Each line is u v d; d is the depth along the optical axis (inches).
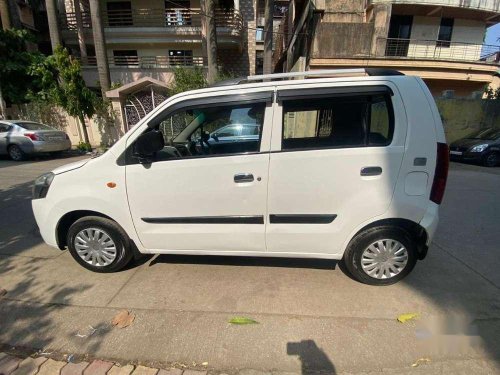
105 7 711.1
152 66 674.8
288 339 83.1
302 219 101.5
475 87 608.1
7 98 522.0
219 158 99.2
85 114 482.0
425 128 94.3
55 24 531.2
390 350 79.4
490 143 374.9
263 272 116.7
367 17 511.5
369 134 96.5
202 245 108.3
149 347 80.8
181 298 101.0
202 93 100.1
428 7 532.4
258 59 967.0
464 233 156.3
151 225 108.3
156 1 705.0
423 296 101.7
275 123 97.0
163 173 101.7
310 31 524.7
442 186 96.3
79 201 107.6
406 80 95.7
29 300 100.7
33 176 291.6
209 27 501.7
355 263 105.1
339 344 81.4
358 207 98.2
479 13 552.7
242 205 101.5
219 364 75.5
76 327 88.2
